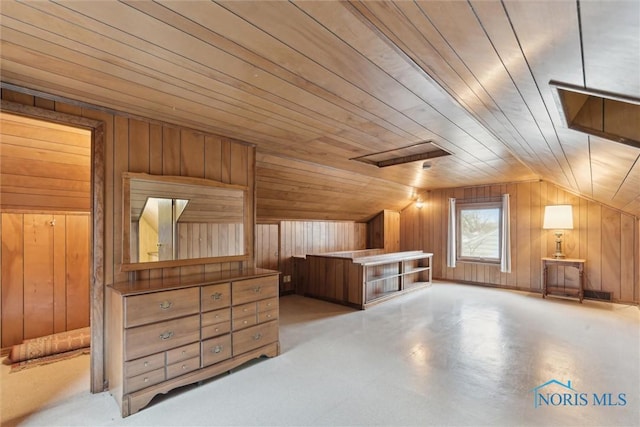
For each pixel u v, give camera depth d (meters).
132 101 2.10
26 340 2.95
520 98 1.52
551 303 4.69
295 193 4.69
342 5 1.09
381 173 4.85
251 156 3.13
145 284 2.25
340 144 3.26
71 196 3.03
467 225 6.28
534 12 0.77
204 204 2.75
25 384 2.33
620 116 1.42
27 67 1.63
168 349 2.16
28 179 2.69
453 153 3.54
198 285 2.32
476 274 6.11
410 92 1.93
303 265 5.34
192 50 1.47
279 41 1.39
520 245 5.60
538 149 2.72
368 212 6.57
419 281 6.23
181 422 1.90
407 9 0.99
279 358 2.78
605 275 4.84
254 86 1.88
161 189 2.50
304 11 1.16
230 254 2.91
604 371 2.50
